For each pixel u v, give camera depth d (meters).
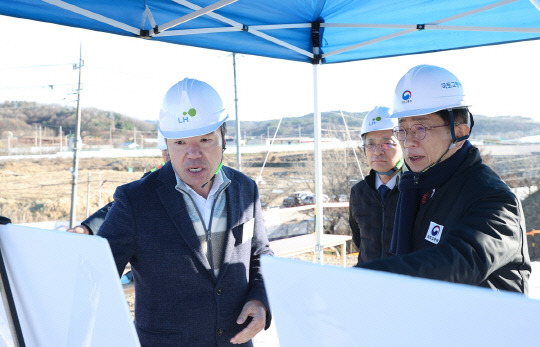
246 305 1.74
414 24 3.77
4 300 1.12
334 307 0.61
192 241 1.69
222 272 1.74
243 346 1.82
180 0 3.14
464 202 1.42
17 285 1.09
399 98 1.61
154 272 1.70
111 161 49.88
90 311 0.89
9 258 1.10
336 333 0.62
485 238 1.18
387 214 2.63
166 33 3.38
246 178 1.99
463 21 3.70
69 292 0.94
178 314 1.69
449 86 1.55
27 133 57.44
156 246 1.69
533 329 0.47
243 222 1.84
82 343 0.94
